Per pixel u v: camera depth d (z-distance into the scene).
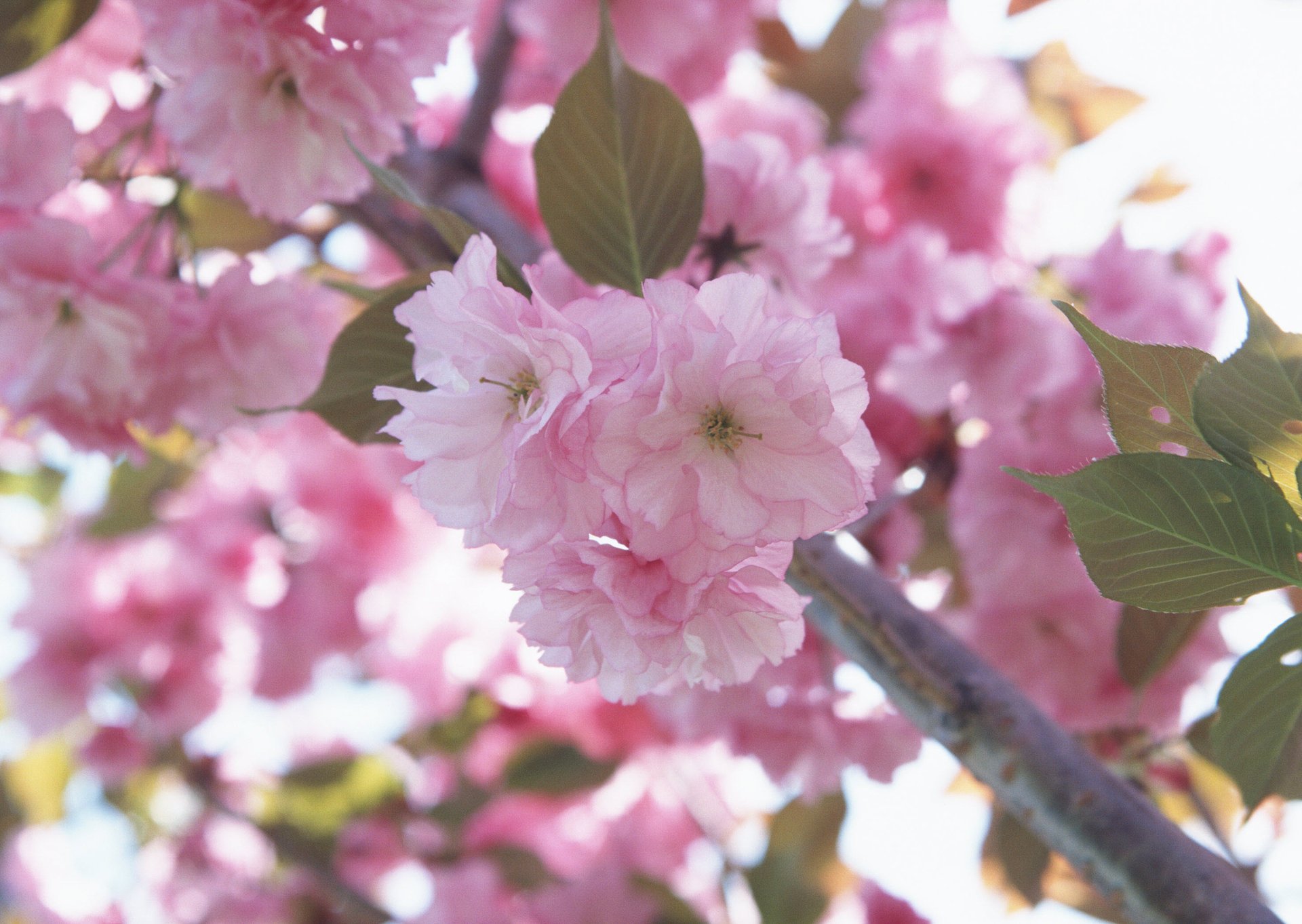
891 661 0.56
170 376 0.65
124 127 0.66
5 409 0.69
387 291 0.54
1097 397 0.80
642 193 0.55
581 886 1.12
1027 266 0.92
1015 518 0.79
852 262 0.92
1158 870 0.53
